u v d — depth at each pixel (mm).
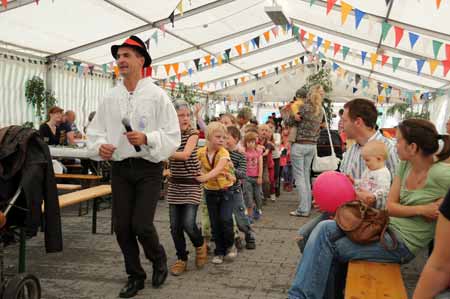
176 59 14273
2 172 3551
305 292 3154
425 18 8461
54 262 5039
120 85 4020
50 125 9250
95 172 8656
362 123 3766
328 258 3182
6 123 10078
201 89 19219
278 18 9812
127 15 9641
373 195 3340
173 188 4559
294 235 6398
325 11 10289
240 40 13469
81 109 12758
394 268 3072
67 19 9062
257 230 6695
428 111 16703
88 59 12234
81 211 7852
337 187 3594
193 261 5137
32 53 10852
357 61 14945
